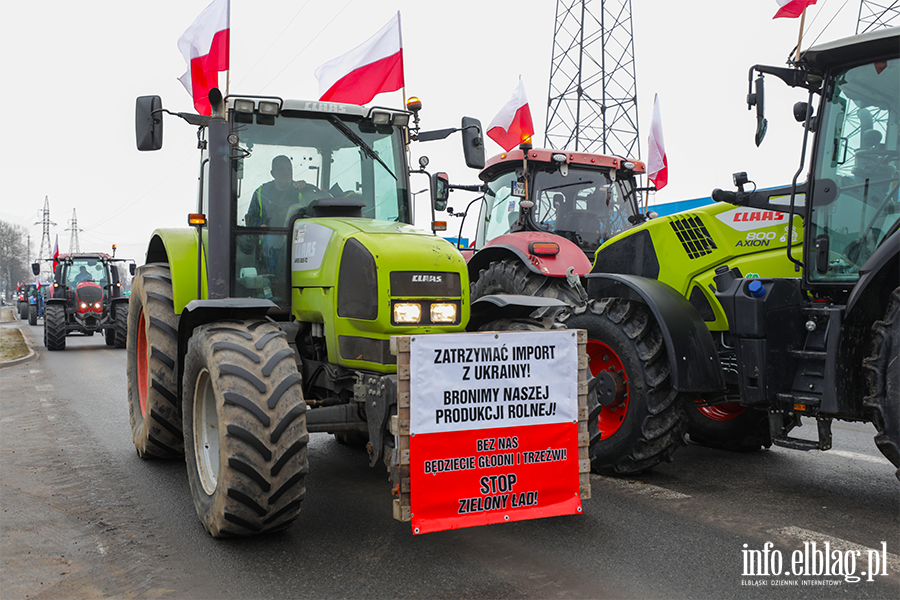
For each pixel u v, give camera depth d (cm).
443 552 336
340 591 293
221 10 478
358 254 368
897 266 378
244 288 427
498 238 731
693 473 487
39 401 838
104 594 294
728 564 318
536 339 337
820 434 398
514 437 331
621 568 314
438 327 364
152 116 400
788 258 438
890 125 393
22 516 397
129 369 573
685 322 452
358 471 491
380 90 716
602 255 559
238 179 429
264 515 334
